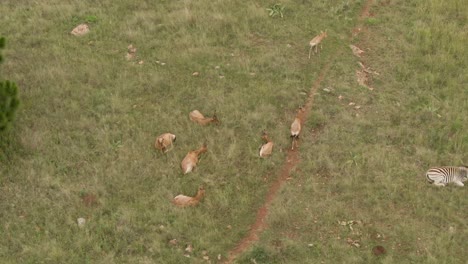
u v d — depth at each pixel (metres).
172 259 12.74
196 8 22.42
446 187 14.79
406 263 12.77
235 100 17.66
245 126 16.69
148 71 19.14
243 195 14.50
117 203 14.20
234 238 13.43
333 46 20.53
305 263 12.73
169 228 13.43
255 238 13.41
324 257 12.91
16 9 22.42
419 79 18.91
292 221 13.84
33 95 17.73
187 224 13.60
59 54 19.81
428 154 15.81
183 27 21.30
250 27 21.39
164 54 19.86
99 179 14.76
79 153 15.57
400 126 16.80
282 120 17.16
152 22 21.52
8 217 13.73
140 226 13.50
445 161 15.71
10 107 15.10
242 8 22.55
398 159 15.68
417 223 13.80
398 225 13.70
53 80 18.41
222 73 19.06
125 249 13.03
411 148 16.14
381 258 12.90
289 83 18.56
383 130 16.61
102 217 13.79
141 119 17.02
